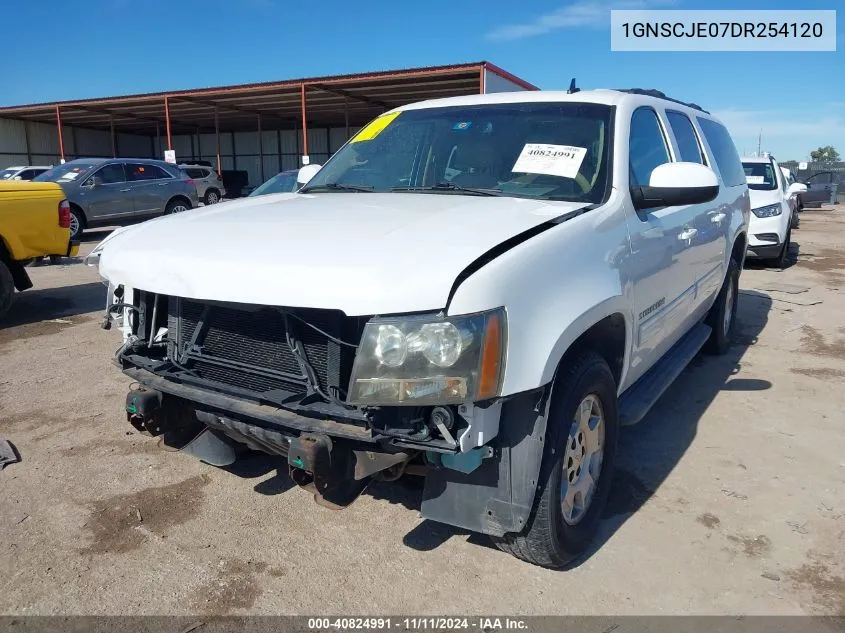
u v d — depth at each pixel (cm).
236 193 3391
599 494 310
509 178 340
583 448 296
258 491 357
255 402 257
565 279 257
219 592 276
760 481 370
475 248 239
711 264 477
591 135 343
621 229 306
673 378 398
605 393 298
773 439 426
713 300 536
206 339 279
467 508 258
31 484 363
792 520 331
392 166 385
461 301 222
